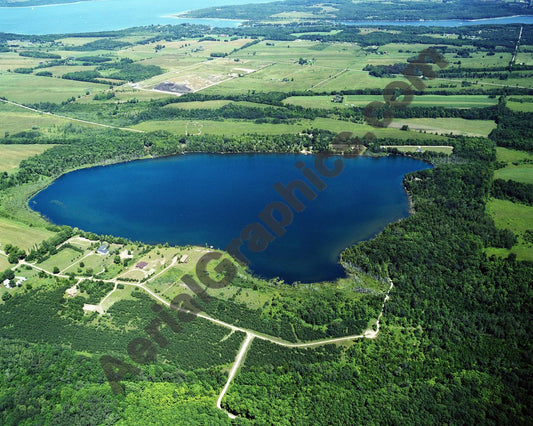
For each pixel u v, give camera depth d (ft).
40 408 586.04
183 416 559.79
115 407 584.81
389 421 567.59
